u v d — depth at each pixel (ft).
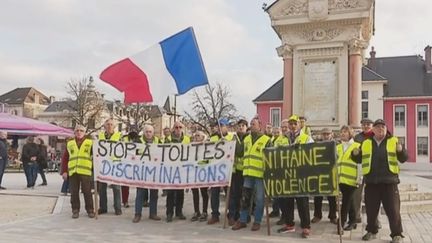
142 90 34.60
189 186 32.45
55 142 165.78
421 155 170.91
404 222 34.86
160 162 33.35
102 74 35.83
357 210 31.83
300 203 28.25
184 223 32.48
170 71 34.09
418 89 173.68
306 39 54.19
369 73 176.55
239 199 32.42
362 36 55.11
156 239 26.91
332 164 27.04
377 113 174.40
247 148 30.63
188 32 34.17
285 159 28.48
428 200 43.37
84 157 34.73
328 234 29.04
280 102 171.32
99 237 27.22
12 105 315.78
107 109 230.27
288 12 54.44
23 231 28.71
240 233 28.94
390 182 26.55
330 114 52.95
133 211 37.96
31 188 59.72
